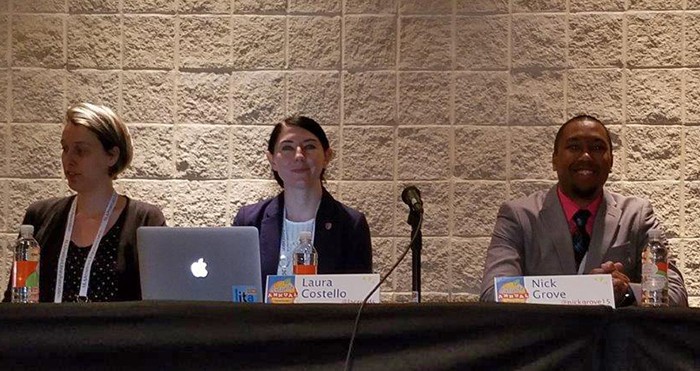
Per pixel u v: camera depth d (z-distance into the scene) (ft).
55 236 13.53
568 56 17.17
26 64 17.25
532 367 8.86
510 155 17.10
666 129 17.01
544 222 14.20
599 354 8.95
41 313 8.82
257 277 11.26
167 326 8.86
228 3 17.35
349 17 17.31
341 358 8.89
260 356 8.89
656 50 17.10
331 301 10.59
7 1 17.35
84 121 13.70
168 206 17.15
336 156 17.13
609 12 17.19
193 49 17.30
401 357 8.87
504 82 17.16
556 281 10.65
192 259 11.26
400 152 17.12
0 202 17.11
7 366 8.80
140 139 17.21
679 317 8.87
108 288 13.15
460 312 8.89
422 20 17.28
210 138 17.21
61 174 17.16
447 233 17.01
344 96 17.22
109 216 13.60
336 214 14.01
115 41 17.31
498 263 13.92
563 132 14.56
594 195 14.39
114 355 8.85
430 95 17.17
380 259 17.01
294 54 17.30
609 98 17.10
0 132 17.16
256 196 17.15
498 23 17.25
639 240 14.08
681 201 16.92
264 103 17.26
